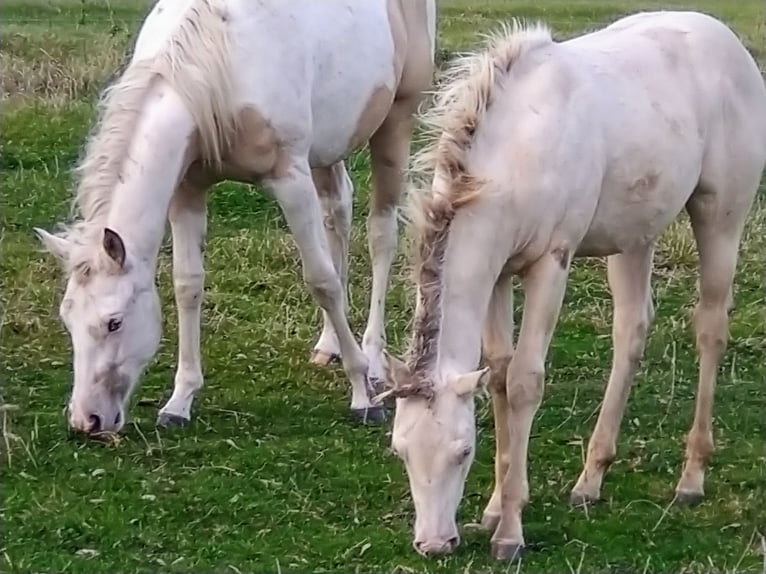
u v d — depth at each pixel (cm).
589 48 498
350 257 832
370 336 662
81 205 533
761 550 476
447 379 416
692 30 533
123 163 530
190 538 485
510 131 448
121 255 509
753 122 537
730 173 528
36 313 720
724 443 582
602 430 518
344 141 624
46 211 876
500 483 482
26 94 1104
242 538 486
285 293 761
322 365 671
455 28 1320
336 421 604
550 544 477
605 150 473
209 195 924
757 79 545
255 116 555
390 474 543
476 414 607
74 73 1141
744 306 759
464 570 449
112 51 1206
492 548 464
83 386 515
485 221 435
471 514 504
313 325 721
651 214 498
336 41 601
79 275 516
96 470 541
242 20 558
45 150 994
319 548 476
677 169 499
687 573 457
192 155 551
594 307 752
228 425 594
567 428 596
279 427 594
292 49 572
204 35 548
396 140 673
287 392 636
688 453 528
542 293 458
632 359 517
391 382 416
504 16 1415
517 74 462
